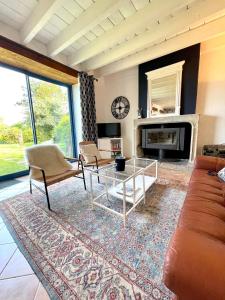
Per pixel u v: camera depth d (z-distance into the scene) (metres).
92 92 4.11
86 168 2.99
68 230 1.47
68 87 4.09
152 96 4.00
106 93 4.86
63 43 2.66
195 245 0.55
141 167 2.14
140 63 3.77
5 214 1.77
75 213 1.75
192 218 0.95
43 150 2.39
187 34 2.87
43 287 0.97
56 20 2.38
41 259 1.17
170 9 2.02
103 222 1.57
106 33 2.71
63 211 1.80
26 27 2.36
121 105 4.70
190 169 3.19
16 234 1.44
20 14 2.21
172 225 1.48
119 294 0.91
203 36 2.74
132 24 2.37
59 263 1.13
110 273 1.04
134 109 4.51
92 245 1.28
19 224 1.59
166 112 3.85
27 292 0.95
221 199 1.18
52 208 1.87
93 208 1.84
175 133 3.83
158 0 2.06
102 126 4.47
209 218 0.94
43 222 1.61
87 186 2.52
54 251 1.23
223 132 3.49
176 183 2.47
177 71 3.55
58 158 2.51
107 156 4.40
